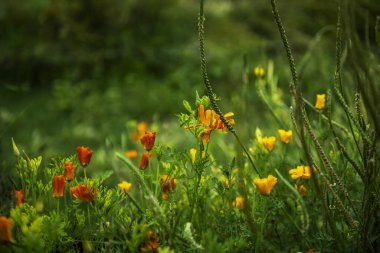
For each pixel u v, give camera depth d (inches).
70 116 145.3
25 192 53.0
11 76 181.6
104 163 89.0
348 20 46.4
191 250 50.6
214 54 184.7
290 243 56.4
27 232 48.1
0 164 69.3
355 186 57.9
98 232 52.1
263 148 59.7
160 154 53.6
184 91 160.2
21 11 203.0
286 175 61.8
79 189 51.5
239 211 55.3
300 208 53.3
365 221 51.3
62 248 52.1
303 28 202.4
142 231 49.9
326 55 156.6
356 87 51.5
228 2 238.4
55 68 183.0
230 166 53.2
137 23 211.3
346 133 58.4
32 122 136.7
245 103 69.0
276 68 158.7
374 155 50.1
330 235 53.8
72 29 203.3
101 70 183.8
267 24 213.0
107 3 208.7
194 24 218.7
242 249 51.6
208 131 51.2
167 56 187.0
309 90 93.7
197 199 53.9
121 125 138.6
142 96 158.4
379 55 58.9
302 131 48.4
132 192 66.9
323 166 56.4
